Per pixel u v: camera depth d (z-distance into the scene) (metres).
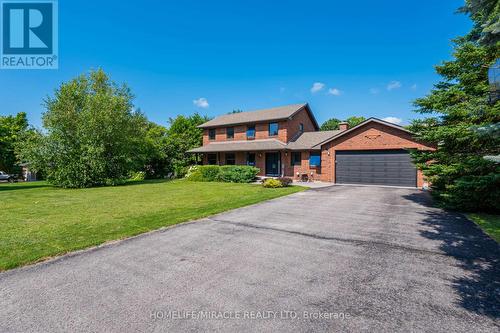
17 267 4.04
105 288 3.35
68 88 19.09
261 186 16.27
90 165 18.16
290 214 7.89
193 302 2.99
